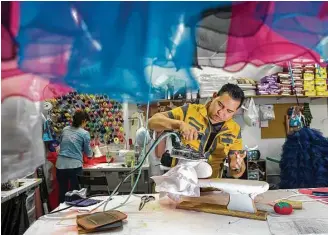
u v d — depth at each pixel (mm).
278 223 1094
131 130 3428
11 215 2137
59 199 3105
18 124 719
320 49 685
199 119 1538
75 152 3111
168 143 1460
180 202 1334
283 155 2914
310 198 1404
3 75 672
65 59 679
